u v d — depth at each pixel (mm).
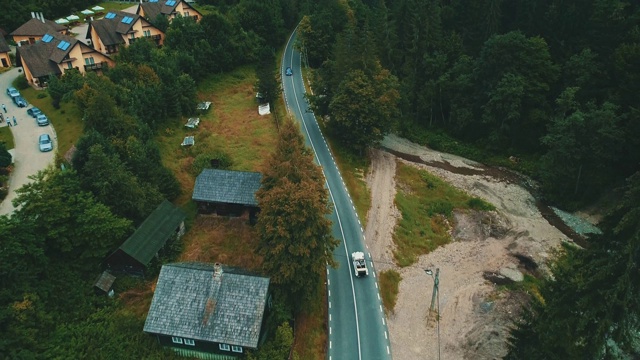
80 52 87750
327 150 81562
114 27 99438
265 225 49156
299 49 112250
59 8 120938
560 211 75438
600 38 83000
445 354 50656
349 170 78250
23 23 111500
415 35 93062
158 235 54781
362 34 86125
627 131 71812
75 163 56312
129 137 62281
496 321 54469
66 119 74250
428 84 93812
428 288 59031
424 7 92812
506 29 97938
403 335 52062
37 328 42625
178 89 83938
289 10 125438
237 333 43906
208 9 122125
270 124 86562
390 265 61062
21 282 43625
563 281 37406
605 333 33625
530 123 85500
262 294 45531
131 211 55781
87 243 50219
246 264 56438
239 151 77688
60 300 46156
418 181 80188
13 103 81688
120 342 44781
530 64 83562
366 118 77750
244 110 91062
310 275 48344
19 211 46875
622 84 77125
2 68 95750
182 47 97188
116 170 54281
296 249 47031
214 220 62875
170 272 46812
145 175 60969
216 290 45719
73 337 44031
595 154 71250
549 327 36812
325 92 85812
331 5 115875
